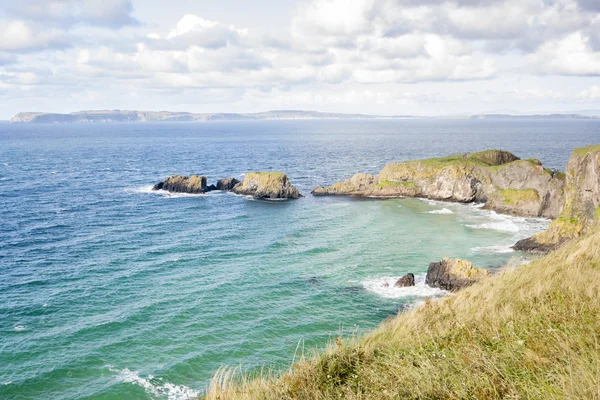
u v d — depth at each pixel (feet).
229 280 138.92
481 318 33.06
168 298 125.59
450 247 173.17
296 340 101.86
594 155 168.55
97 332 106.52
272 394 27.81
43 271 146.92
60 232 195.31
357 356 31.07
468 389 22.44
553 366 22.12
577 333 25.34
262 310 117.80
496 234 193.77
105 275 143.64
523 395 20.54
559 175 240.53
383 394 24.29
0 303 121.80
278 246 175.63
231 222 218.18
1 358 95.45
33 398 83.41
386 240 183.73
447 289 128.36
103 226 207.31
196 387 86.02
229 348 99.14
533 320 29.48
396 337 34.35
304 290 130.72
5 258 159.53
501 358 24.61
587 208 168.86
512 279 45.34
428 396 23.02
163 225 210.79
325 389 27.07
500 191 248.73
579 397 18.65
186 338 103.71
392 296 125.70
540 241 168.45
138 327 108.99
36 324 110.32
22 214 229.86
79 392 84.84
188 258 161.17
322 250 169.89
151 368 92.22
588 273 38.99
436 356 27.35
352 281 137.18
